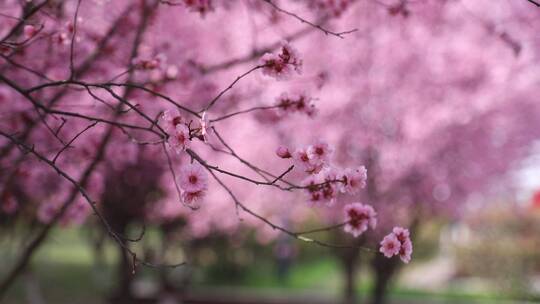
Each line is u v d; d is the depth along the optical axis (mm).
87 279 15719
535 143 9789
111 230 2402
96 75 4508
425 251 22438
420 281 18562
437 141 9289
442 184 9656
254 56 4449
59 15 3705
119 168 6352
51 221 3891
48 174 5234
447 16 7422
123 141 5070
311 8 4512
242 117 7391
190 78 4719
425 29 7750
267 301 12797
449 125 9156
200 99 5555
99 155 3814
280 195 9836
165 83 4324
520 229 15109
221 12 6242
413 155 9289
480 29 7645
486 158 9609
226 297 12906
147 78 4289
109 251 18953
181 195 2381
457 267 18484
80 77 4297
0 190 4496
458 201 9875
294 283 17594
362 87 8734
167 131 2322
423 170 9281
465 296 15148
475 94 9023
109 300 11930
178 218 11883
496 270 14648
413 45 8242
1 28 4094
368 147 9109
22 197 5992
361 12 7168
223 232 12906
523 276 14023
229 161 8945
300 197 9805
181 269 13445
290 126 8375
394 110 9047
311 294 14430
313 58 8070
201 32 6441
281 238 17672
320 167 2523
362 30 7473
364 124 9008
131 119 5121
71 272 17062
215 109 5691
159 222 11734
